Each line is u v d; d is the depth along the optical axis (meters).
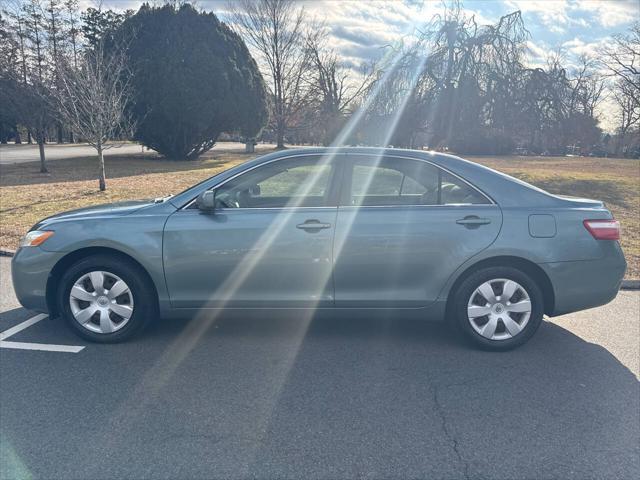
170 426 3.05
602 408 3.33
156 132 24.02
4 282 6.00
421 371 3.83
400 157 4.25
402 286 4.13
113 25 30.69
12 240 7.95
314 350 4.19
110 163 23.30
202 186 4.24
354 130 23.33
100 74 13.67
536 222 4.06
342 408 3.29
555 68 26.66
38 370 3.76
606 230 4.12
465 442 2.94
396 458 2.79
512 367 3.91
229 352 4.12
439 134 23.62
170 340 4.34
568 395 3.49
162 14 23.00
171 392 3.46
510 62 23.48
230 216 4.11
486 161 23.53
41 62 16.80
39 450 2.81
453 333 4.59
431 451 2.85
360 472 2.67
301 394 3.46
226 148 43.50
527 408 3.31
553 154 30.62
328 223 4.05
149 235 4.09
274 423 3.10
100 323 4.21
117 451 2.81
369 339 4.43
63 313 4.25
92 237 4.11
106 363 3.89
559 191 14.04
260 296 4.16
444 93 22.59
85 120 14.73
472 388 3.57
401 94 22.03
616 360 4.07
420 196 4.20
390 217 4.06
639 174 18.84
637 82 28.59
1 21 16.61
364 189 4.18
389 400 3.39
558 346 4.34
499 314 4.15
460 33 22.67
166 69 22.72
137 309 4.21
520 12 23.27
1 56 16.27
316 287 4.13
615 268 4.14
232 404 3.31
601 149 51.41
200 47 23.20
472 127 25.28
